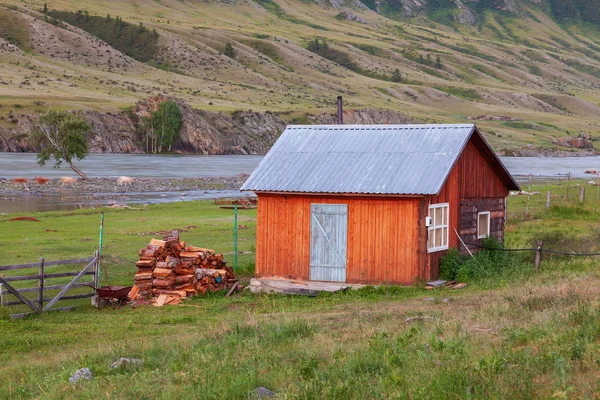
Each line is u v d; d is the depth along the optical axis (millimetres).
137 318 20219
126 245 35500
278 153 26781
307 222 25094
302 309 20609
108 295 22047
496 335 13133
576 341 10758
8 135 158000
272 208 25609
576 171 133250
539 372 9578
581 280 20219
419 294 22062
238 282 25984
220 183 92125
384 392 9406
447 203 25234
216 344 14008
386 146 25812
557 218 43062
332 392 9547
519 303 16453
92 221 47344
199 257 24266
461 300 19516
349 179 24531
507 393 8664
